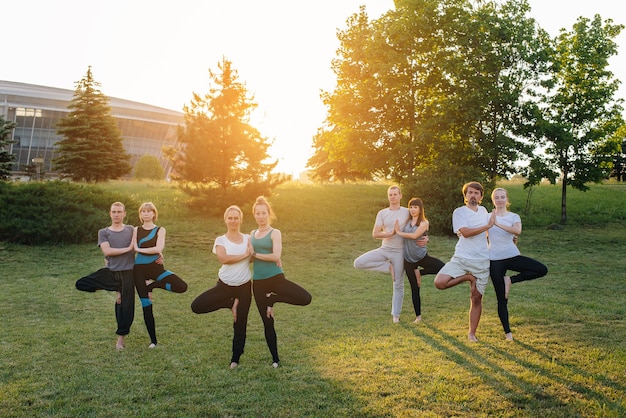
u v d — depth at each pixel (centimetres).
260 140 2077
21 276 1188
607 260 1481
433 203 2116
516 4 2423
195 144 2027
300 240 1814
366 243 1780
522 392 476
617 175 4212
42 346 653
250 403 457
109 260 650
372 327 752
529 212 2553
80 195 1727
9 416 429
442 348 629
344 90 2559
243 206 2136
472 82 2302
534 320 771
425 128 2294
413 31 2348
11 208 1598
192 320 805
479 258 653
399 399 464
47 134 6525
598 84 2378
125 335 679
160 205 2225
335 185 3238
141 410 440
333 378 521
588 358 577
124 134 6988
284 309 891
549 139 2356
